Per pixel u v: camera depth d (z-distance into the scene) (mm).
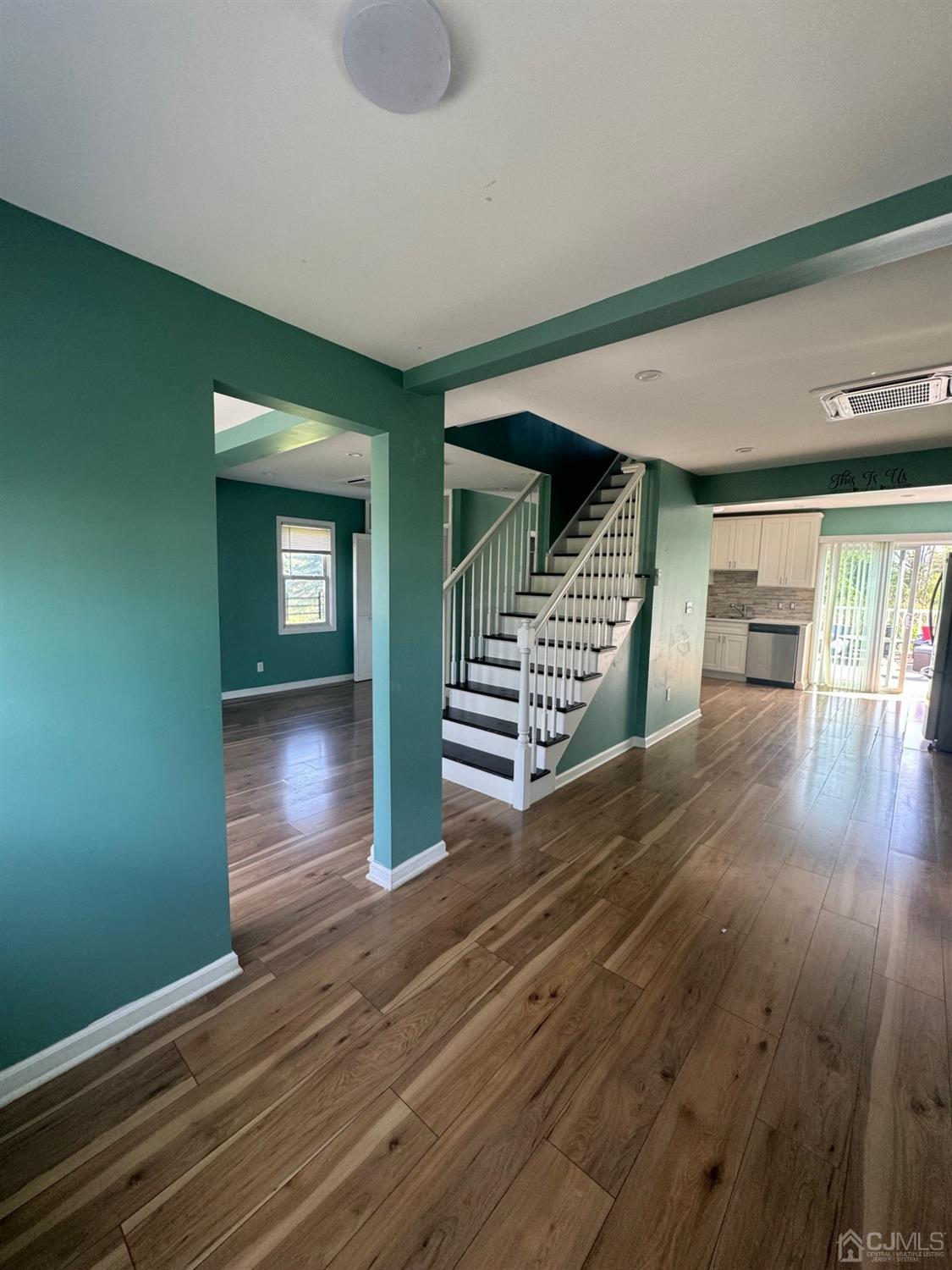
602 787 3697
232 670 5965
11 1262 1117
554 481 5070
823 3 825
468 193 1263
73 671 1500
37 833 1470
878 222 1275
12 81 975
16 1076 1470
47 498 1422
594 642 4172
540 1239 1162
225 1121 1406
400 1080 1528
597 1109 1445
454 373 2141
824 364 2281
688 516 4875
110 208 1329
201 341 1684
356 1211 1211
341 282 1649
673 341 2068
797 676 7203
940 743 4570
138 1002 1689
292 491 6297
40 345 1380
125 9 851
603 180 1214
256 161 1163
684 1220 1195
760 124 1053
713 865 2688
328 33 888
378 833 2500
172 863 1742
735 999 1826
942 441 3521
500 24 869
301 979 1905
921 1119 1420
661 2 829
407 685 2453
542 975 1935
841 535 7008
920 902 2395
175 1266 1115
